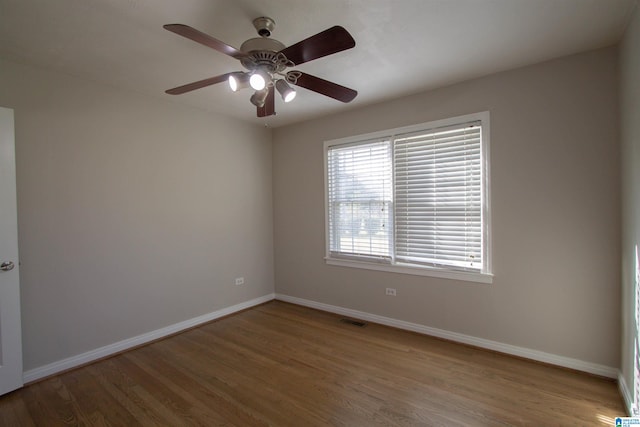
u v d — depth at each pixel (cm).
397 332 325
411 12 183
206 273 360
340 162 376
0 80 229
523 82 257
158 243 317
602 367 233
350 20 191
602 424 184
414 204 319
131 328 297
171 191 328
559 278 248
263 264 430
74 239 263
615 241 227
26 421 196
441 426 185
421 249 317
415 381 233
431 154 307
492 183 273
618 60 220
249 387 229
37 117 245
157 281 317
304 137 407
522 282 263
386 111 334
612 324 229
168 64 245
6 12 177
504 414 195
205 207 360
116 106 288
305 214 410
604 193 230
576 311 242
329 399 213
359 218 362
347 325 346
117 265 288
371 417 194
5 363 221
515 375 238
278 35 206
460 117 287
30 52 223
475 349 282
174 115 331
